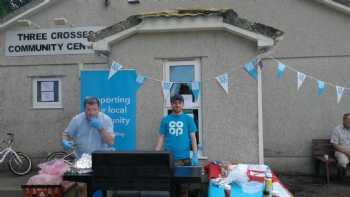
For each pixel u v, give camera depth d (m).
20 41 10.51
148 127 6.97
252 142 6.70
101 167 4.00
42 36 10.41
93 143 5.27
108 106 6.95
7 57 10.58
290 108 9.42
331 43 9.31
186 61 6.96
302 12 9.41
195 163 5.59
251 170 4.93
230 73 6.79
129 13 10.08
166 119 5.67
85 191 4.84
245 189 4.62
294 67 9.41
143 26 6.85
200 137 6.84
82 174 4.35
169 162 3.93
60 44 10.35
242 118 6.74
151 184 3.95
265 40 6.56
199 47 6.89
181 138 5.58
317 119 9.34
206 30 6.86
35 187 4.33
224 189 4.43
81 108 6.97
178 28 6.78
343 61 9.29
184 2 9.87
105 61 10.16
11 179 9.41
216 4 9.75
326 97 9.33
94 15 10.20
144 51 7.03
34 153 10.48
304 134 9.38
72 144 5.37
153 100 6.97
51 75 10.41
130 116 6.92
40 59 10.45
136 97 7.00
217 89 6.82
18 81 10.56
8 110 10.61
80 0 10.24
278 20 9.49
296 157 9.39
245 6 9.62
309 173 9.34
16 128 10.58
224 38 6.82
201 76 6.89
